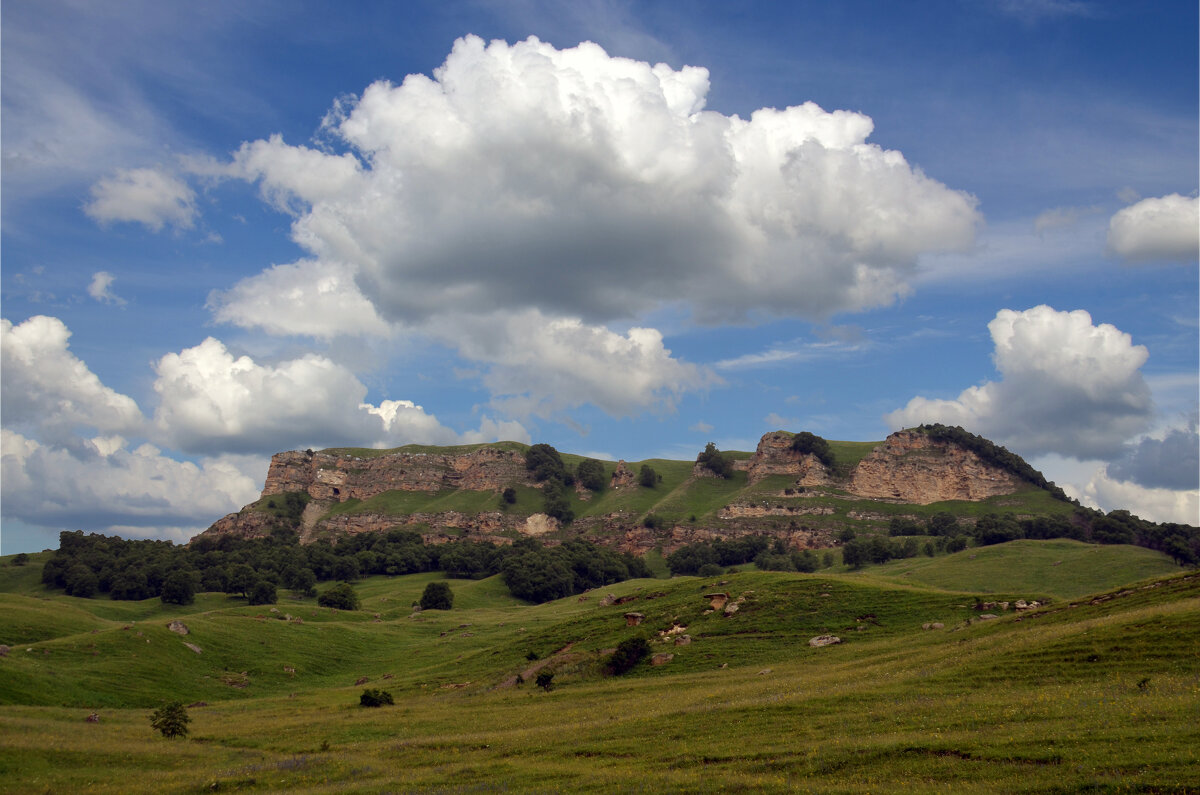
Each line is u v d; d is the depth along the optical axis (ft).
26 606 507.71
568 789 126.93
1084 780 97.66
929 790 103.65
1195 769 94.94
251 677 420.36
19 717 238.07
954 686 173.68
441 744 187.62
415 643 540.93
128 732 230.07
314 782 155.33
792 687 212.23
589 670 304.30
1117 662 167.53
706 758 140.15
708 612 361.51
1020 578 640.99
